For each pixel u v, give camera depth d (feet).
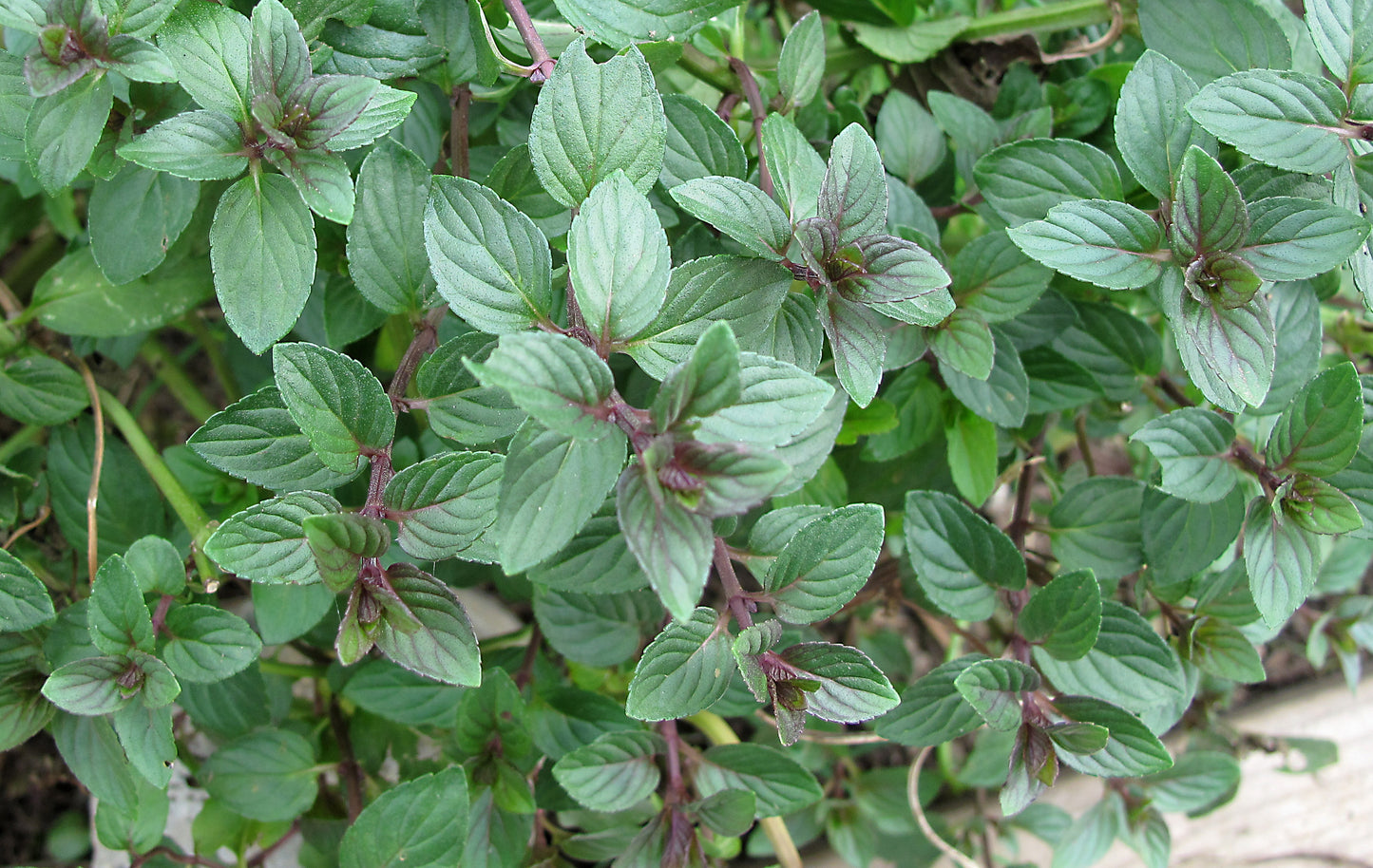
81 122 1.75
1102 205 1.82
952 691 1.94
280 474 1.75
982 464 2.11
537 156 1.71
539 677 2.15
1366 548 2.33
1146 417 2.39
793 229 1.76
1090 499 2.09
